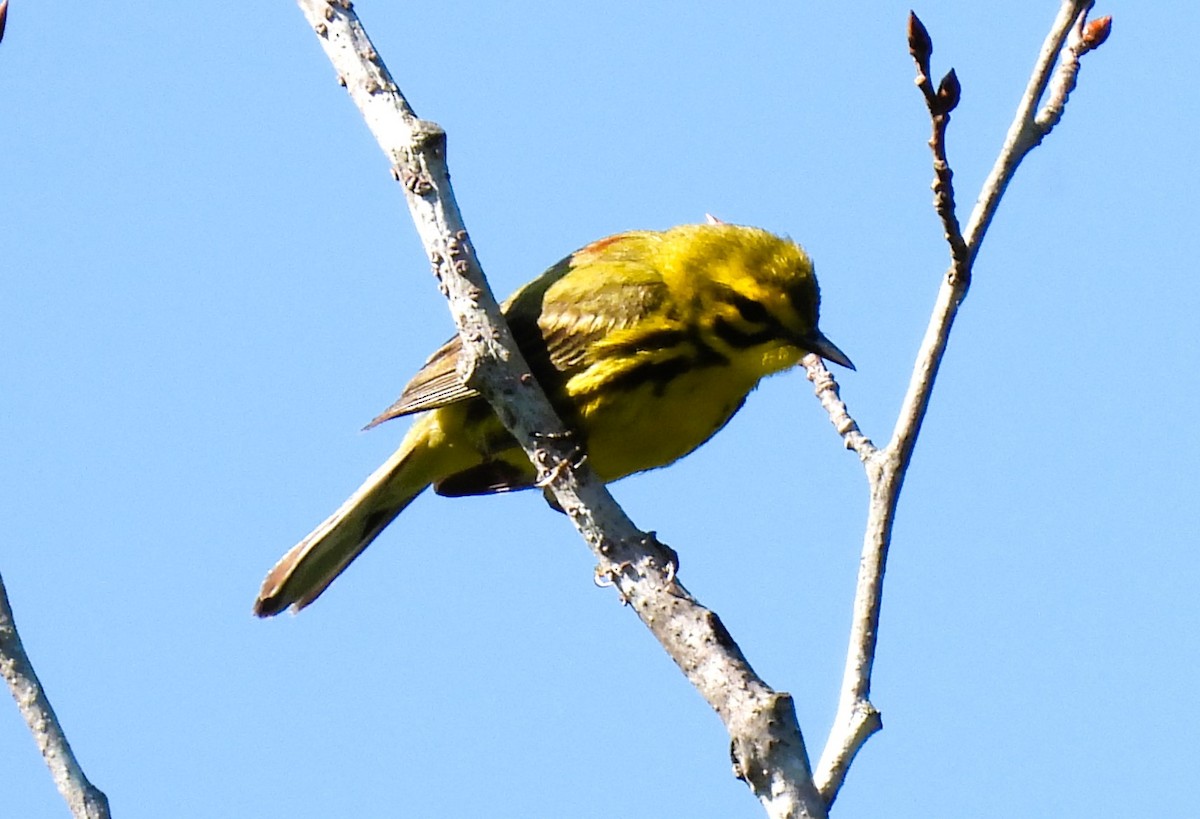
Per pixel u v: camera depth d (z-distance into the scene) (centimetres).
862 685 925
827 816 842
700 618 962
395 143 1125
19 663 834
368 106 1137
